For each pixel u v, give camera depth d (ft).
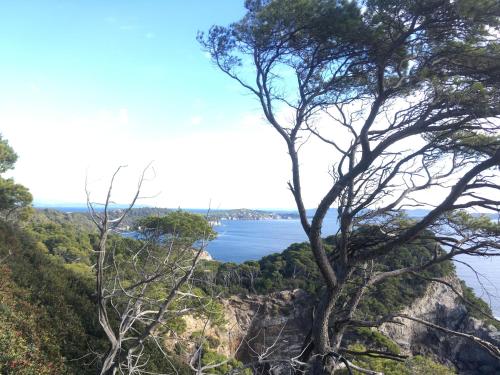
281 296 123.95
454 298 130.31
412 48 27.25
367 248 29.37
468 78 26.27
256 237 374.22
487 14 22.35
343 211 28.63
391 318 27.86
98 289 18.57
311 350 28.07
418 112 27.89
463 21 24.09
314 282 130.00
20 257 46.42
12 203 109.81
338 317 29.99
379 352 28.02
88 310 40.29
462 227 28.55
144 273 22.72
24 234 57.16
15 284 38.73
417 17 24.54
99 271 18.43
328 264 27.50
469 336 25.86
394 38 26.20
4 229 51.80
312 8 25.63
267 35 27.58
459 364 126.62
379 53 26.76
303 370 26.35
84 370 30.83
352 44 26.86
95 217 17.97
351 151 30.78
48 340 32.12
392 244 26.86
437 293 130.21
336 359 27.68
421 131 25.43
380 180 28.99
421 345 126.52
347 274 27.94
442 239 27.25
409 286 129.29
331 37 26.61
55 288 42.06
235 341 100.89
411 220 30.22
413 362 75.05
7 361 26.78
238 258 228.84
